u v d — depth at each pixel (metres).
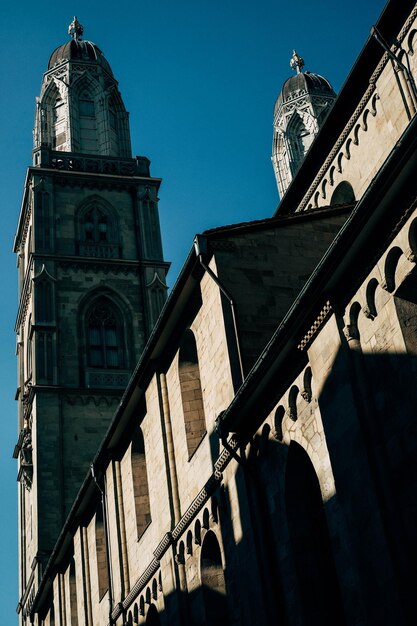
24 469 65.56
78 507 45.25
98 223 71.94
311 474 24.61
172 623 31.77
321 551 24.03
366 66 35.25
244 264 30.42
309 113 64.31
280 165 64.19
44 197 71.31
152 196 73.44
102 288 68.56
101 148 77.00
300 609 23.48
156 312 68.44
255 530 25.77
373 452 20.42
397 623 18.86
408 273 19.81
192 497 31.33
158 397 34.91
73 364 65.00
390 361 20.36
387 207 20.16
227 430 26.95
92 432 62.66
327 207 32.56
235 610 26.89
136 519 37.56
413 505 19.12
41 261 68.31
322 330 22.75
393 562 19.22
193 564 30.66
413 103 32.75
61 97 78.94
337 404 21.80
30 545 66.56
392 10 33.31
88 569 44.91
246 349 28.73
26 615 66.94
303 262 31.11
